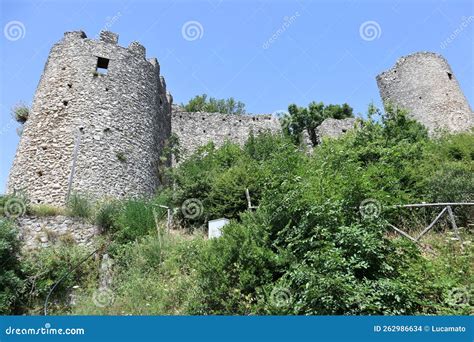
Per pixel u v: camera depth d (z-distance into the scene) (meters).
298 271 5.85
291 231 6.72
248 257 6.43
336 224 6.47
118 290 8.00
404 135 15.29
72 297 8.17
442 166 11.61
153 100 17.38
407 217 8.85
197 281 6.93
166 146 18.64
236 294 6.16
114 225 9.92
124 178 14.57
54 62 16.03
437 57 24.27
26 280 8.02
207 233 10.79
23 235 9.20
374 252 5.92
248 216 7.43
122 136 15.23
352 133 15.60
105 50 16.34
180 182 13.88
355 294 5.42
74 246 9.17
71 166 13.78
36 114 15.17
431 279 6.18
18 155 14.71
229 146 17.33
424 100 23.38
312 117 30.39
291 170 11.73
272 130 23.55
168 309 7.06
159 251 8.88
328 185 7.73
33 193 13.62
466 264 6.51
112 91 15.70
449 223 8.73
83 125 14.59
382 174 10.73
